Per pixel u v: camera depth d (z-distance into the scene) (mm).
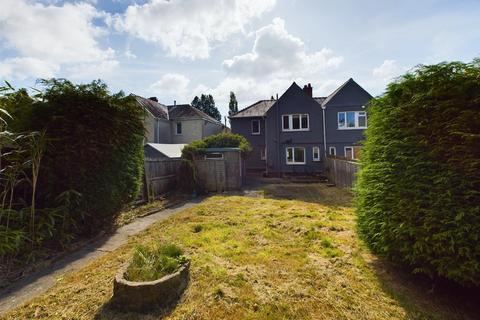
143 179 8562
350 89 17953
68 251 4484
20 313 2635
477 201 2498
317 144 18359
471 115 2543
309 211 6832
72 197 4867
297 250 4090
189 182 11023
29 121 4898
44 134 4305
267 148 18953
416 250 2855
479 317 2510
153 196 9195
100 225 5625
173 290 2783
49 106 4957
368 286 3037
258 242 4465
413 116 3004
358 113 17812
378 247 3486
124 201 6242
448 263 2607
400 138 3166
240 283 3045
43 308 2699
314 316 2502
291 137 18703
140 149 6828
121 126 5711
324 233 4934
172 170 11172
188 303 2691
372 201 3605
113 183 5645
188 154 12156
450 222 2572
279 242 4469
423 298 2812
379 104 3615
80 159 5027
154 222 6445
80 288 3053
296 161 18641
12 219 4238
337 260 3727
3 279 3416
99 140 5227
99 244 4879
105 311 2594
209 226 5469
